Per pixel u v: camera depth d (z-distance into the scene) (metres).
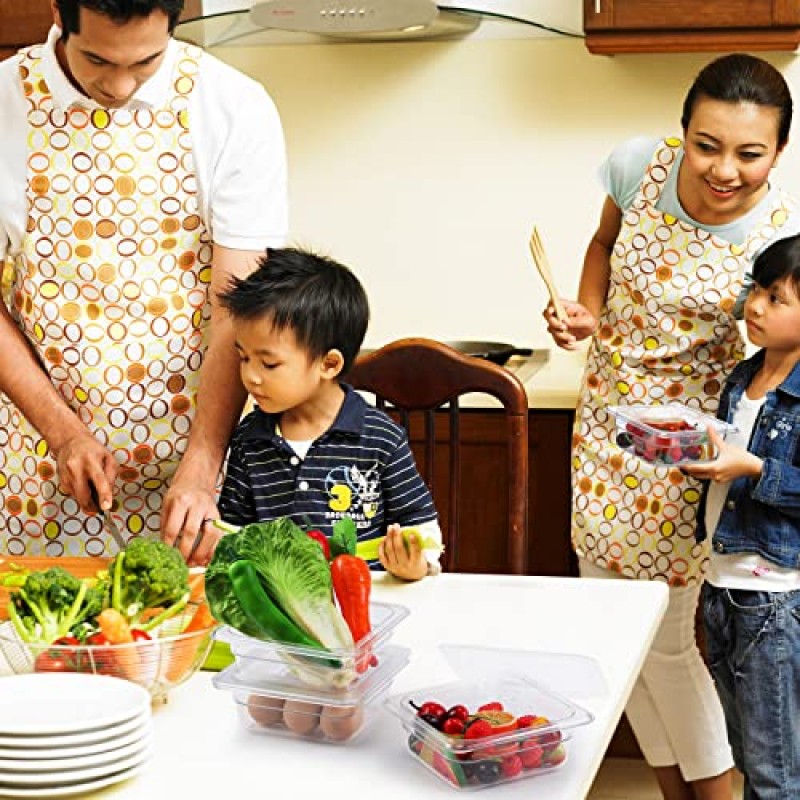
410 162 3.50
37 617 1.54
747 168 2.40
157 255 2.22
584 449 2.75
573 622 1.76
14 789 1.27
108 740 1.30
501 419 3.01
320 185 3.55
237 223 2.18
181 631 1.57
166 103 2.17
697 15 3.03
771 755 2.46
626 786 3.06
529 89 3.42
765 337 2.39
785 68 3.26
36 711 1.34
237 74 2.21
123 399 2.26
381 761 1.38
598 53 3.15
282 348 2.00
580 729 1.45
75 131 2.17
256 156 2.18
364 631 1.45
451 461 2.35
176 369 2.27
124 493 2.34
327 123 3.52
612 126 3.39
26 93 2.18
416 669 1.61
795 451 2.36
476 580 1.94
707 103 2.39
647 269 2.61
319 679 1.41
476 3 3.39
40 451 2.31
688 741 2.72
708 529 2.55
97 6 1.82
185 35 3.28
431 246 3.53
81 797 1.29
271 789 1.32
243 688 1.43
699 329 2.61
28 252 2.23
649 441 2.35
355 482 2.10
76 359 2.25
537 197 3.46
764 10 2.99
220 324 2.17
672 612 2.69
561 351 3.42
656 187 2.59
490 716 1.37
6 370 2.17
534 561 3.07
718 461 2.35
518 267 3.49
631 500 2.69
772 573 2.41
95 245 2.21
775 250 2.38
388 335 3.57
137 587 1.57
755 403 2.46
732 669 2.49
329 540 1.61
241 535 1.43
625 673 1.60
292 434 2.12
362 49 3.47
